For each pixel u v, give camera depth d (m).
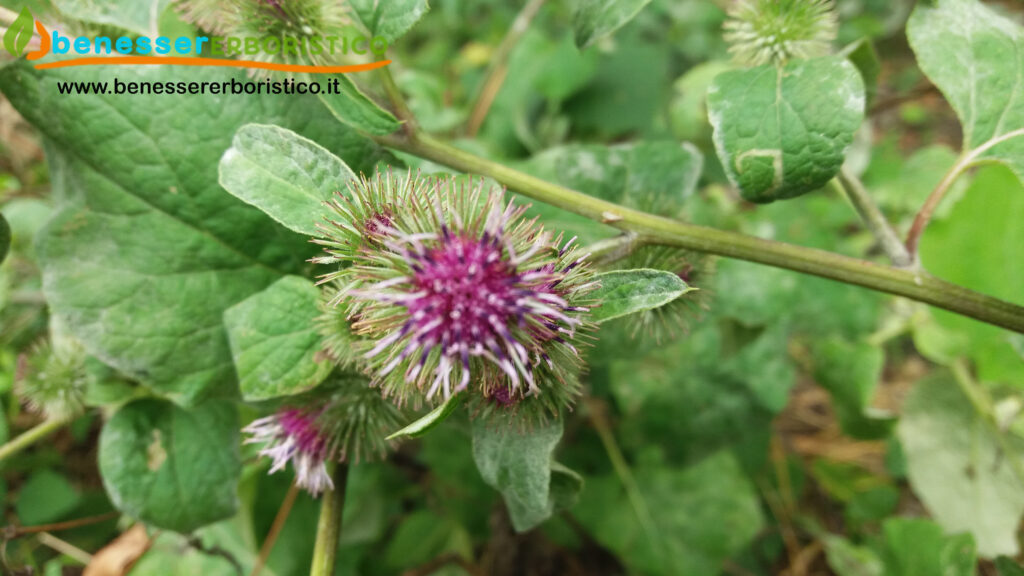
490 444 0.18
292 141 0.17
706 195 0.33
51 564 0.25
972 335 0.25
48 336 0.27
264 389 0.18
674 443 0.28
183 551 0.24
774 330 0.28
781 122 0.18
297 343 0.18
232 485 0.21
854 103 0.18
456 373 0.16
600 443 0.29
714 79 0.18
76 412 0.22
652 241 0.19
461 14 0.44
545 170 0.24
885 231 0.19
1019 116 0.18
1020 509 0.25
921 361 0.39
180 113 0.19
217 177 0.20
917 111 0.50
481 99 0.34
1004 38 0.19
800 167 0.18
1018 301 0.24
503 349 0.16
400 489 0.29
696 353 0.28
